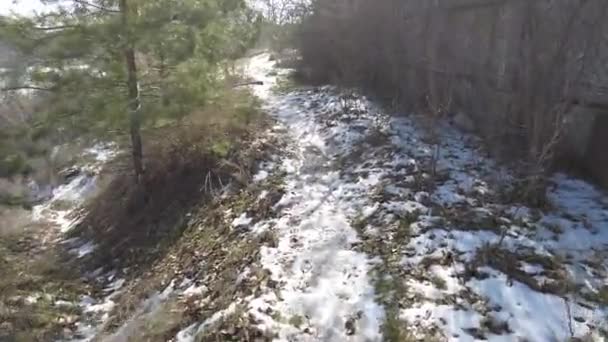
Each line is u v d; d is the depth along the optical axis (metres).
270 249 5.93
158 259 7.37
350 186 7.25
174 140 9.62
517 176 6.59
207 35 8.34
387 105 10.58
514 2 7.16
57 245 9.34
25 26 7.62
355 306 4.63
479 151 7.71
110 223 9.31
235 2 9.31
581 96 6.29
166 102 7.81
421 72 9.95
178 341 4.80
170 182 9.22
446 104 8.70
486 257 5.03
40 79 7.66
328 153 8.77
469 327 4.16
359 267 5.25
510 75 7.43
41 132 7.98
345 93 11.45
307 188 7.50
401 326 4.23
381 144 8.43
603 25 5.87
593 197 6.17
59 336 5.93
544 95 6.17
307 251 5.73
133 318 5.83
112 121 7.86
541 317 4.20
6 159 7.96
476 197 6.30
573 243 5.23
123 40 7.44
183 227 7.88
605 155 6.30
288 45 17.64
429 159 7.57
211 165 9.02
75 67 7.74
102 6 7.85
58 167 12.02
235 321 4.68
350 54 12.50
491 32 8.07
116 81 8.02
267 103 12.30
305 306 4.75
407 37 10.46
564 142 6.87
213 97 8.72
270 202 7.20
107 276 7.63
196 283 6.00
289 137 9.73
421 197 6.42
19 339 5.82
